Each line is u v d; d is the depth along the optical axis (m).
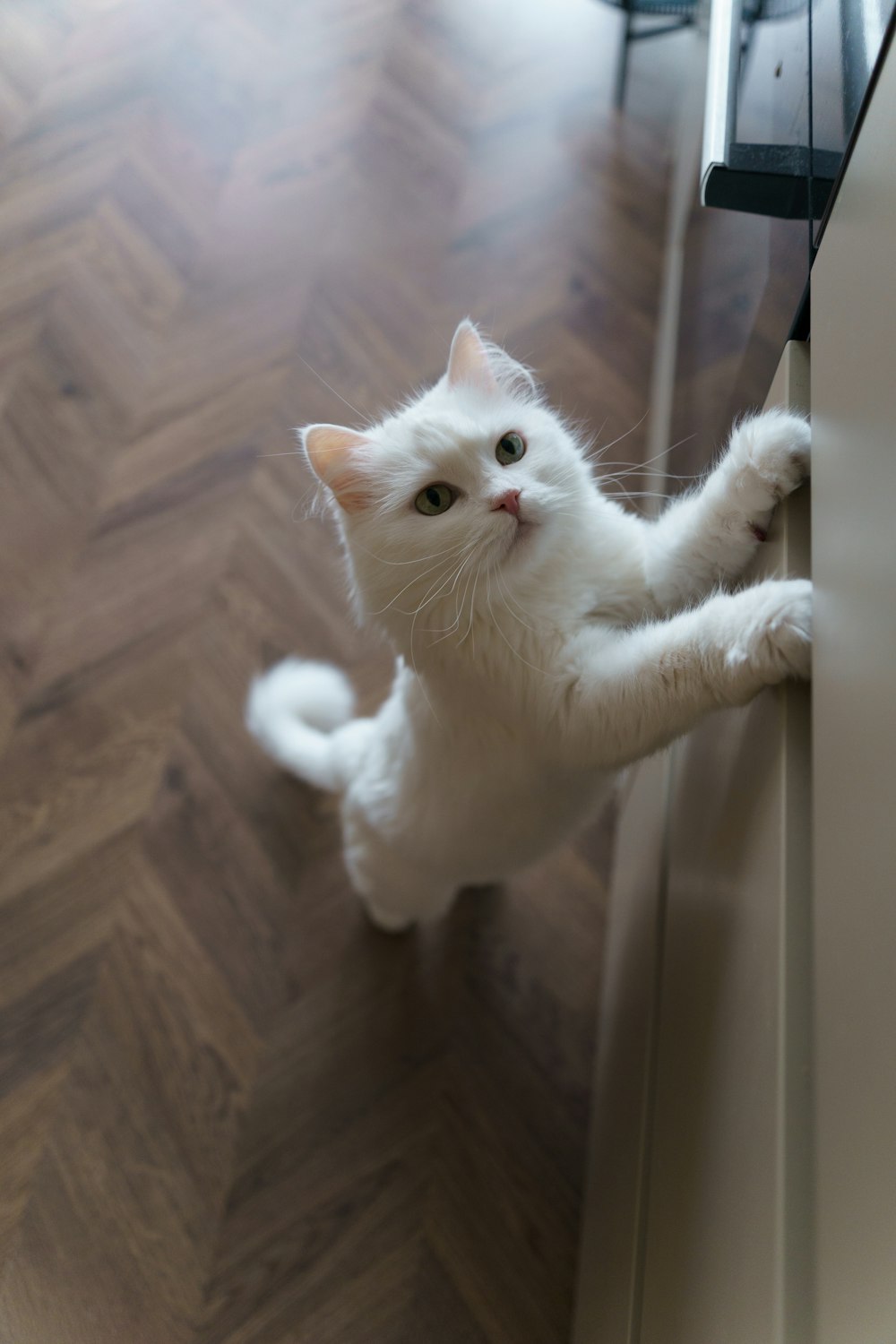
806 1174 0.49
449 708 0.99
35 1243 1.25
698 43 1.58
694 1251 0.65
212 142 2.19
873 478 0.47
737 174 0.73
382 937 1.45
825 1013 0.48
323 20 2.36
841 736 0.49
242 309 1.98
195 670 1.64
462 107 2.21
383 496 0.92
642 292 1.95
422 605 0.89
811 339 0.60
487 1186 1.29
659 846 1.05
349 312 1.96
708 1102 0.67
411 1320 1.20
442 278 1.99
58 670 1.64
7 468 1.83
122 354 1.94
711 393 1.13
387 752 1.15
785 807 0.58
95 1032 1.38
